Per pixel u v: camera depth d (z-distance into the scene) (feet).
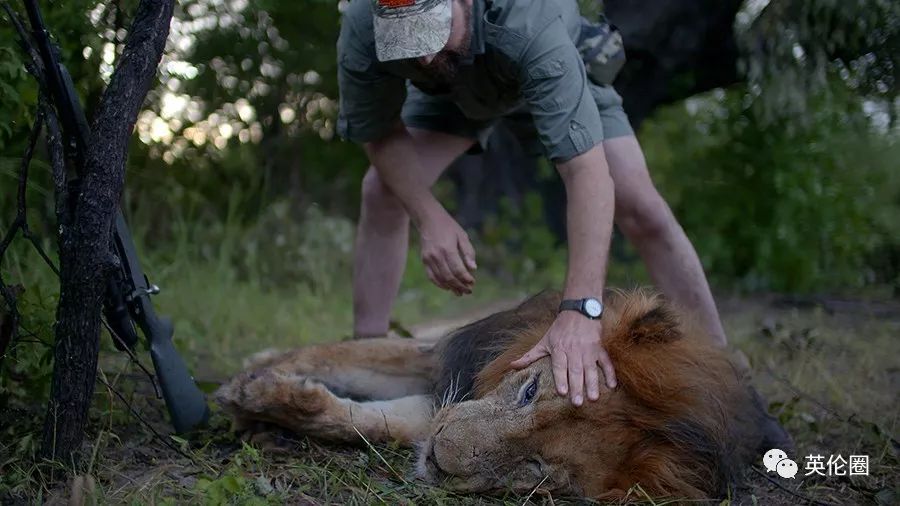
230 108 22.38
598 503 8.53
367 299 13.08
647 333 9.13
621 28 21.25
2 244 8.59
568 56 9.44
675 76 21.91
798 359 15.14
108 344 11.57
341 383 11.30
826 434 11.75
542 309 10.69
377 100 10.46
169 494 8.39
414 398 10.75
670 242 11.77
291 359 11.32
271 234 22.61
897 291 25.31
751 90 20.97
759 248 26.17
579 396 8.52
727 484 9.23
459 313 20.65
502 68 9.98
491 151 27.99
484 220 28.04
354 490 8.64
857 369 14.98
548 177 28.12
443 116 12.20
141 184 20.11
